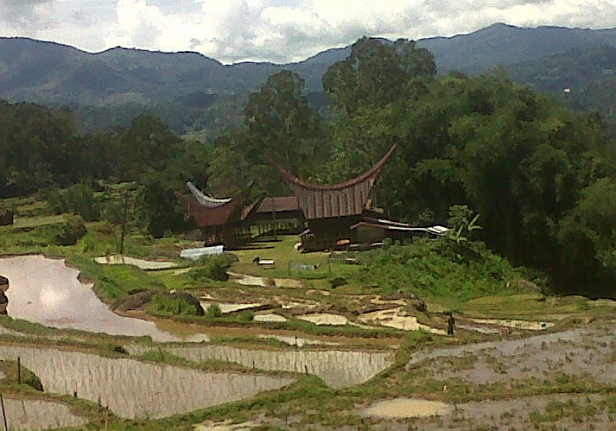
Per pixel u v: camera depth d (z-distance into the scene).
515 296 45.69
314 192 59.16
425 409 18.45
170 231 88.38
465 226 54.59
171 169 93.69
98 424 18.47
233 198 69.38
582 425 16.41
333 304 38.00
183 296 37.72
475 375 21.98
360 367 24.59
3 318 34.50
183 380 23.06
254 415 18.55
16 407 20.30
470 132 58.84
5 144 117.81
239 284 44.94
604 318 31.91
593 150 62.25
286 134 90.50
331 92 87.50
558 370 22.09
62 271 52.94
